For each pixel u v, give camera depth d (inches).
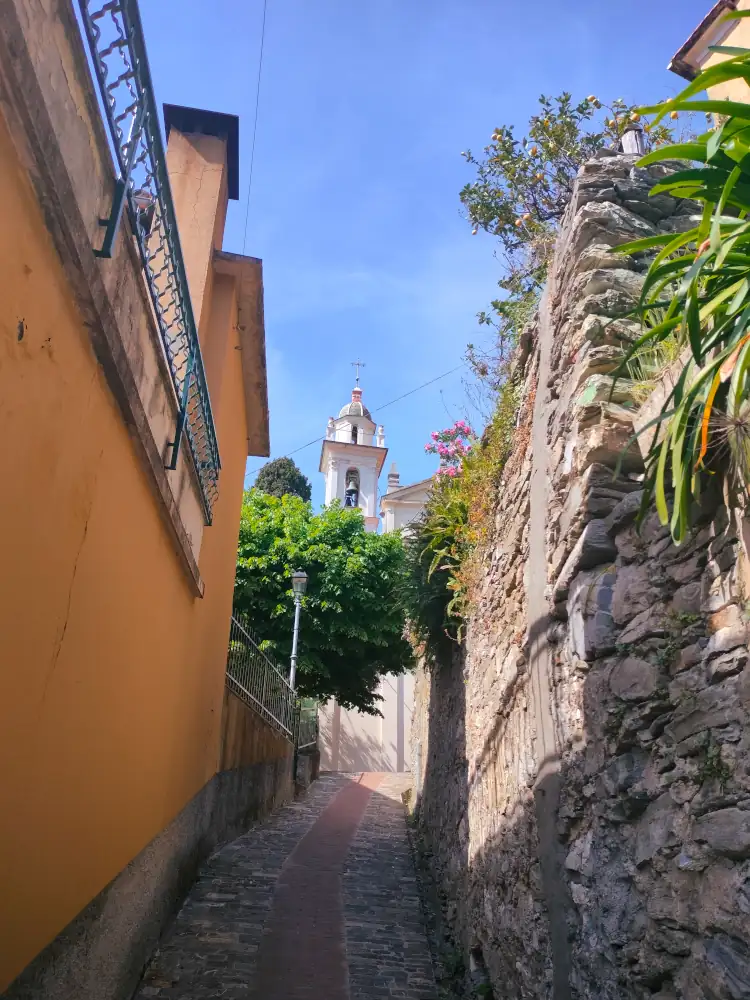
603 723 121.0
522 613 184.2
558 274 179.8
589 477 135.7
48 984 113.7
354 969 209.8
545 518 165.0
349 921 253.4
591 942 117.3
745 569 90.1
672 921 95.6
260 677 432.8
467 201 328.2
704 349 91.4
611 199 174.1
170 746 205.8
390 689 1077.1
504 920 177.9
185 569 207.5
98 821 136.7
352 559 659.4
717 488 98.7
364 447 1304.1
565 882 132.9
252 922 234.5
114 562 133.3
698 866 91.0
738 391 85.8
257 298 271.9
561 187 315.9
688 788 96.5
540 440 176.6
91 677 125.3
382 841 419.5
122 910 159.9
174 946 206.1
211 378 252.7
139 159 121.7
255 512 715.4
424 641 364.8
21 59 72.1
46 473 95.3
